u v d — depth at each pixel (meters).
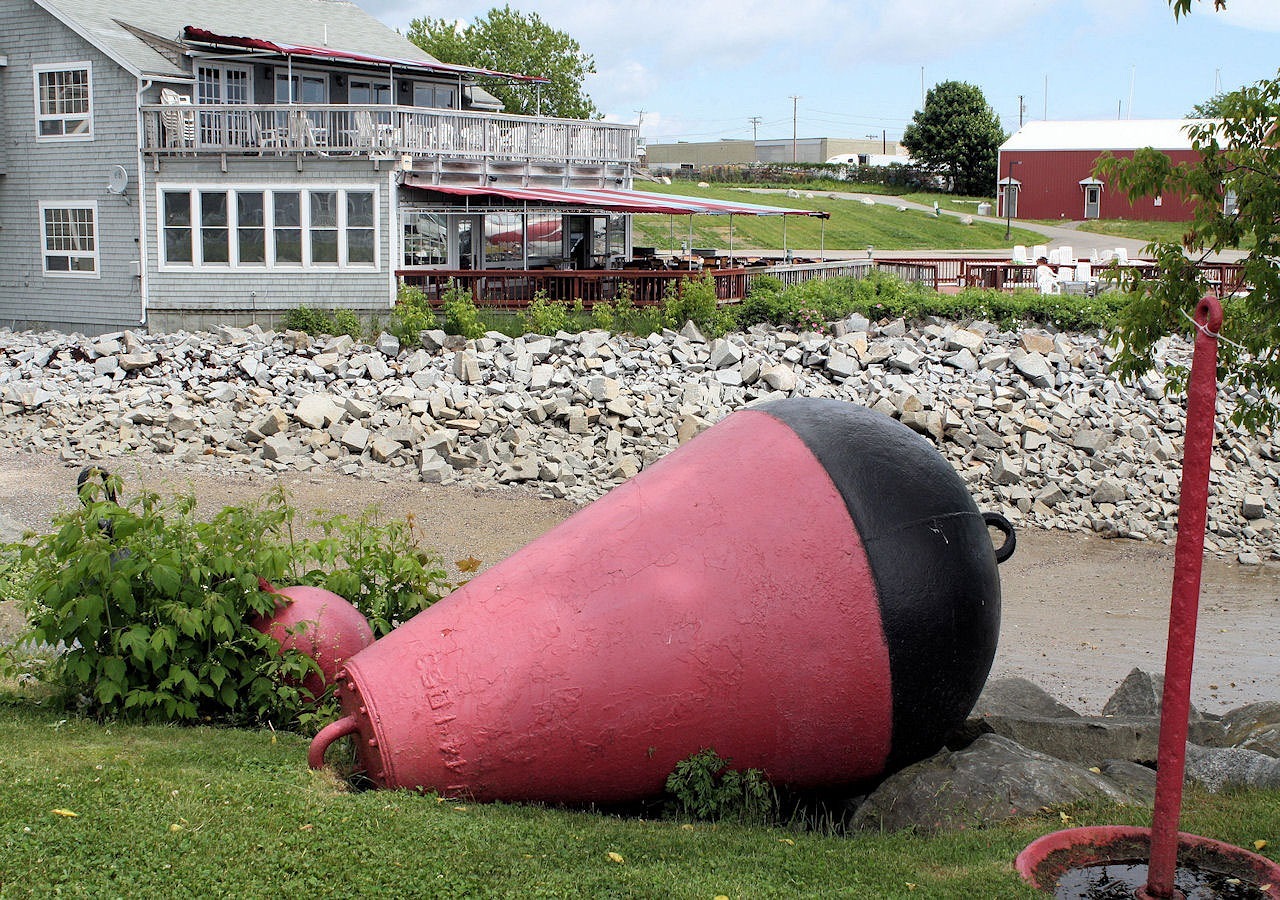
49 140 30.56
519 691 5.89
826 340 24.91
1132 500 18.77
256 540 7.24
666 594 6.00
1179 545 4.54
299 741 6.73
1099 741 7.14
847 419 6.62
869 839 5.72
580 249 34.12
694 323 26.00
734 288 28.47
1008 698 8.61
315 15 37.69
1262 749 7.11
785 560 6.05
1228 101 8.15
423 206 28.20
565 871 5.07
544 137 31.81
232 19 34.62
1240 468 20.08
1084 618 13.55
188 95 30.61
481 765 5.89
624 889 4.91
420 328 25.41
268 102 33.12
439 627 6.16
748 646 5.94
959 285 35.75
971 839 5.54
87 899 4.60
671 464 6.71
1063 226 68.00
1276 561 16.58
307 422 20.86
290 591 7.43
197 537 7.30
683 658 5.92
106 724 6.94
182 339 26.28
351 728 5.99
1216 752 6.69
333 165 28.00
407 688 5.95
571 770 5.96
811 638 5.97
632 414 21.19
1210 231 8.20
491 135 30.28
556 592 6.11
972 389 22.48
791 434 6.52
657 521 6.26
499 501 17.78
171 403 22.03
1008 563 16.11
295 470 19.39
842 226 62.84
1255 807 6.05
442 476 18.89
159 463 19.53
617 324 26.03
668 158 122.56
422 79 36.44
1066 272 36.06
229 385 22.83
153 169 28.95
